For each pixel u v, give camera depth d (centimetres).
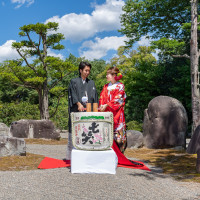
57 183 363
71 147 540
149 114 903
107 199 306
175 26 1912
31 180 376
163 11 1844
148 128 892
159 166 557
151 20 1884
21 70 1595
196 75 1016
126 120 2072
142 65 2078
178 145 842
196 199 323
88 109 466
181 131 852
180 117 856
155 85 1952
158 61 2169
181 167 538
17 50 1568
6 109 1902
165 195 333
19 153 591
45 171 441
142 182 390
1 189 334
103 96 526
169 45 1448
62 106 2403
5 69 1578
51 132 1154
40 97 1661
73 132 449
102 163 435
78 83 509
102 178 396
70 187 346
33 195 314
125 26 1936
